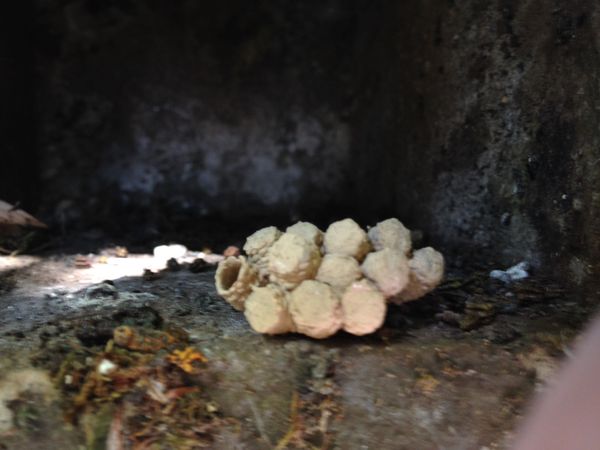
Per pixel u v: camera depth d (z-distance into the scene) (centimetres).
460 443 11
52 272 16
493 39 16
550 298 14
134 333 11
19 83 22
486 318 13
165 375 11
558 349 12
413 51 20
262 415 11
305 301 11
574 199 14
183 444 11
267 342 12
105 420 11
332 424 11
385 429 11
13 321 13
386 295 12
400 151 21
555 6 14
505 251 16
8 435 11
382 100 22
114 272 16
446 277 15
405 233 12
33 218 19
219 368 11
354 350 12
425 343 12
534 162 15
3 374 11
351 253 12
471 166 17
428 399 11
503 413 11
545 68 15
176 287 15
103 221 23
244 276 12
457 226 18
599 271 13
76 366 11
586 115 13
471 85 17
